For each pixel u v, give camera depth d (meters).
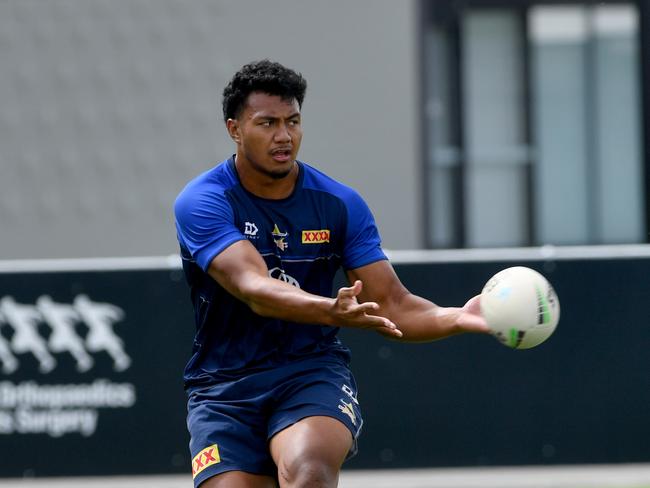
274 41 49.16
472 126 50.56
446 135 50.38
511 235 51.06
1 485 28.94
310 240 17.00
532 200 51.03
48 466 29.02
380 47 49.31
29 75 49.22
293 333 17.14
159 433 29.11
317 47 49.06
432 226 50.16
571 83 50.94
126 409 29.11
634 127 51.12
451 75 50.19
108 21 49.19
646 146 50.91
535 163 51.03
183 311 29.23
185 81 49.22
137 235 48.88
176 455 29.11
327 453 15.76
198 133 49.16
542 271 29.34
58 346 29.12
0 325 29.08
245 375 17.08
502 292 15.55
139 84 49.22
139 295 29.22
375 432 29.22
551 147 51.16
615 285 29.36
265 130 16.23
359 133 49.25
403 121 49.41
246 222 16.80
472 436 29.25
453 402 29.23
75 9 49.22
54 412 29.09
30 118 49.12
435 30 49.94
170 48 49.25
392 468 29.20
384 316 17.16
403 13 49.41
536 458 29.25
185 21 49.25
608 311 29.34
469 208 50.62
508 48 50.56
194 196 16.73
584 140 51.12
